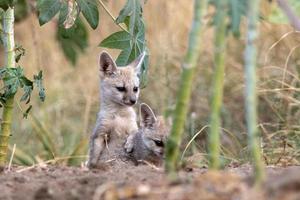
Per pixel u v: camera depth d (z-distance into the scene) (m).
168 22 17.72
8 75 10.32
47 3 10.48
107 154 11.87
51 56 19.48
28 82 10.41
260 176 6.57
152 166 9.73
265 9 14.91
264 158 11.02
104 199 6.79
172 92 16.17
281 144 12.02
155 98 16.11
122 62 11.23
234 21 6.93
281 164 10.67
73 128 17.00
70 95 17.98
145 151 11.38
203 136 13.88
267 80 13.71
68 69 19.16
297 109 13.49
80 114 17.55
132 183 7.17
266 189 6.34
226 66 15.96
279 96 13.59
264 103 14.46
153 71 16.69
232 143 13.96
